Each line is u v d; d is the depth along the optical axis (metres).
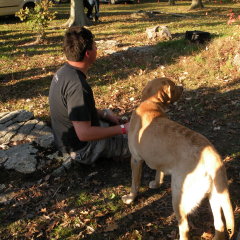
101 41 9.79
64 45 3.34
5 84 6.79
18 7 15.05
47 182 3.71
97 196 3.50
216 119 4.95
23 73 7.38
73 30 3.31
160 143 2.76
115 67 7.52
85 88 3.31
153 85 3.29
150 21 14.41
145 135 2.91
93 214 3.24
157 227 3.04
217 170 2.39
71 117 3.33
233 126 4.73
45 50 9.38
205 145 2.50
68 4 22.67
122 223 3.13
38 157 4.02
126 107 5.57
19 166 3.88
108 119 4.12
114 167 3.97
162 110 3.18
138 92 6.12
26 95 6.23
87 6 14.61
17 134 4.46
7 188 3.62
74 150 3.78
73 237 2.98
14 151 4.09
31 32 12.30
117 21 14.64
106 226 3.09
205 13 17.28
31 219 3.22
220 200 2.40
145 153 2.94
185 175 2.53
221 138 4.46
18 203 3.41
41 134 4.47
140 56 8.20
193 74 6.80
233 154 4.04
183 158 2.56
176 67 7.30
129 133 3.19
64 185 3.67
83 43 3.27
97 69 7.42
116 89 6.29
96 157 3.81
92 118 3.54
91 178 3.78
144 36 10.52
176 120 5.02
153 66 7.43
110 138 3.80
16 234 3.05
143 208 3.31
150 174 3.84
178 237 2.89
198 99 5.68
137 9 19.91
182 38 9.55
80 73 3.38
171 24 13.18
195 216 3.13
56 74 3.48
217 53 7.61
